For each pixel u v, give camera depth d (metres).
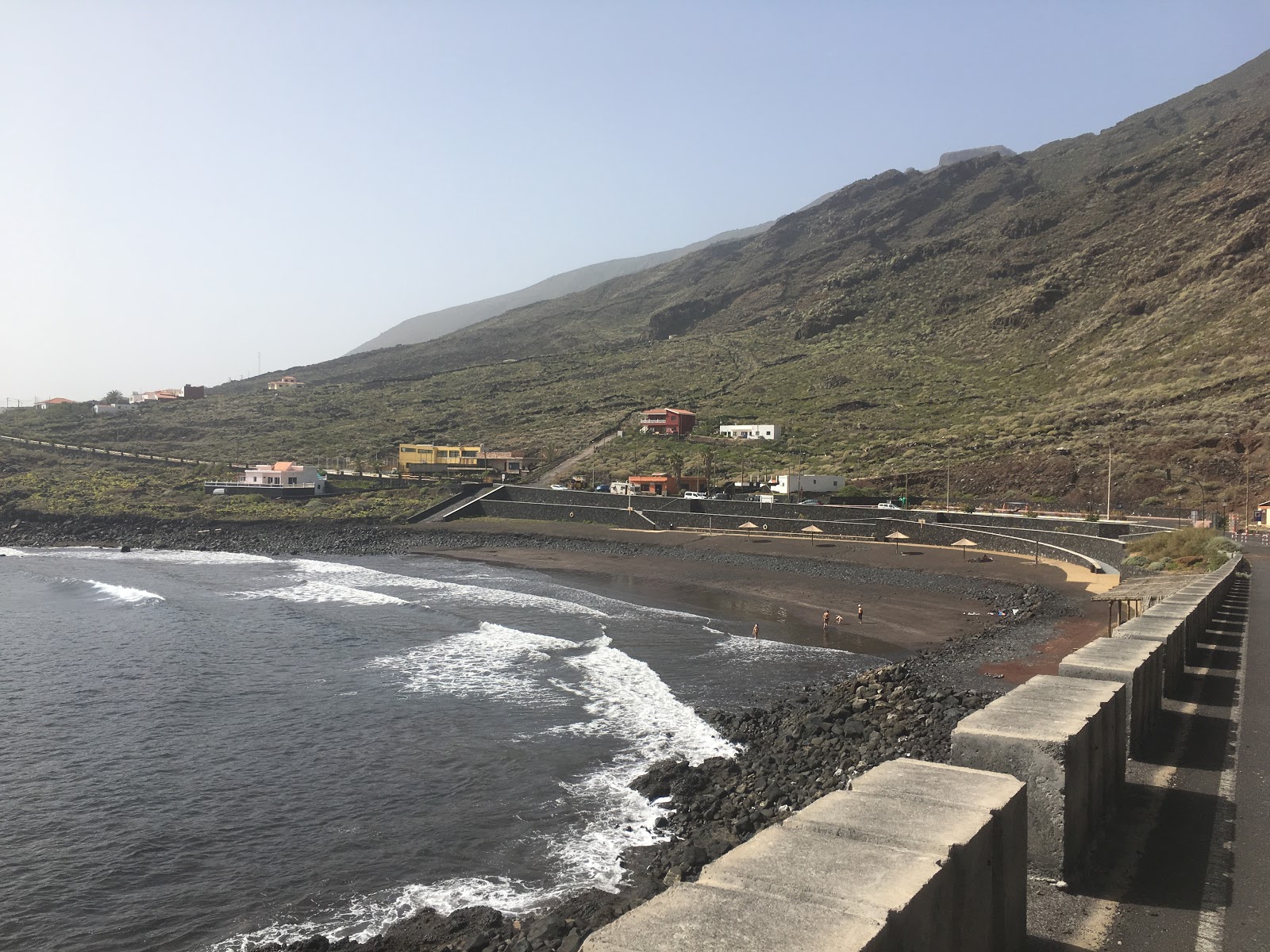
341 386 191.00
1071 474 77.06
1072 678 7.24
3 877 18.48
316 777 23.62
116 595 55.44
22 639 41.97
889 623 44.56
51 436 138.38
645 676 33.34
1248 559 40.69
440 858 18.83
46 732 27.72
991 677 30.80
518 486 100.25
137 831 20.52
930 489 83.75
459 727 27.36
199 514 97.12
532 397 163.75
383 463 123.44
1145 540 50.81
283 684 33.03
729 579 60.69
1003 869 4.12
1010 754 5.45
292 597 54.59
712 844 17.58
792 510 79.06
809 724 24.23
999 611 46.41
